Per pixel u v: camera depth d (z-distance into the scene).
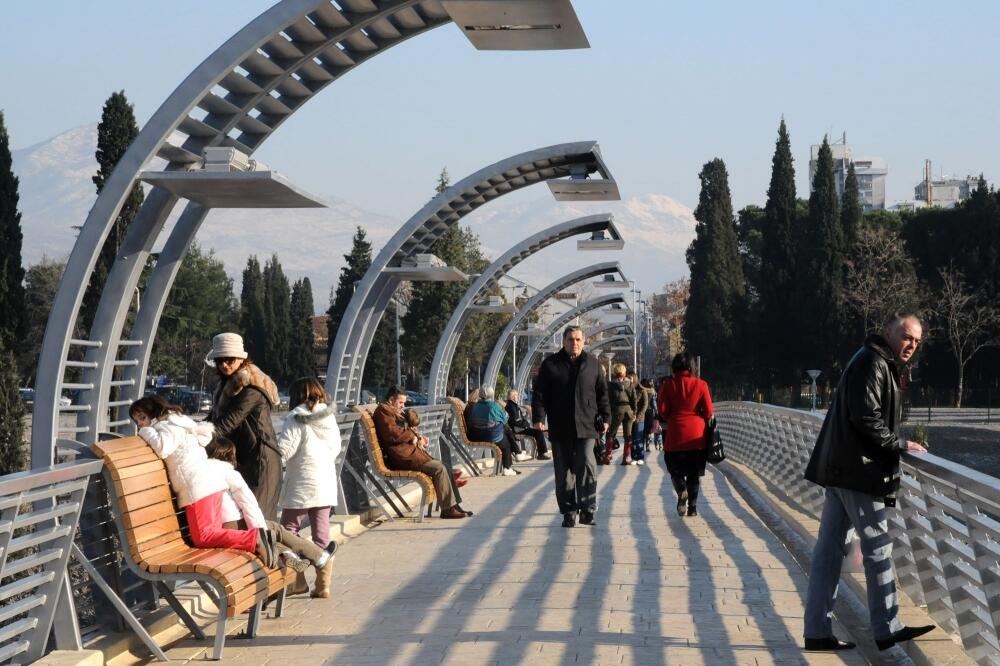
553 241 24.36
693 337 81.19
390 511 13.47
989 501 4.97
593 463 11.94
